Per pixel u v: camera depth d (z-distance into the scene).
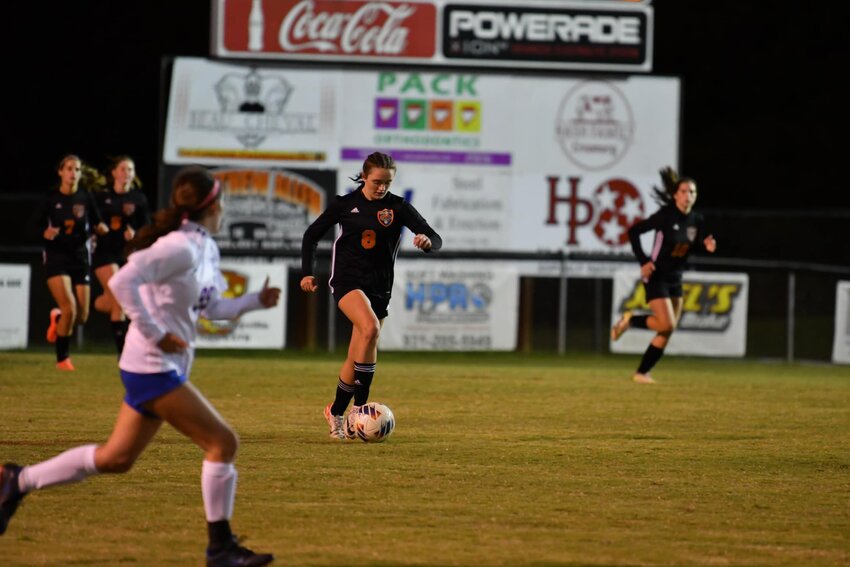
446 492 27.05
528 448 33.69
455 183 72.75
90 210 51.81
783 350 81.75
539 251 73.56
